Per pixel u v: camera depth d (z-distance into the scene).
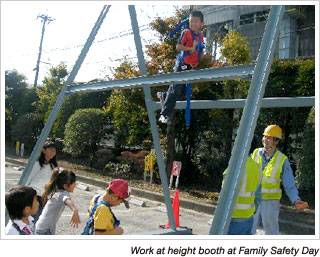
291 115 9.24
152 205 8.83
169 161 10.52
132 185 10.74
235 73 2.79
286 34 17.09
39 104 20.33
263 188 4.84
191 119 11.34
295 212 7.78
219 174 10.89
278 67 9.70
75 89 4.11
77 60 4.15
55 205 3.71
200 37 4.27
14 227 2.93
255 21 18.38
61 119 17.52
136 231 6.38
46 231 3.67
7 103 23.56
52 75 20.78
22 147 18.09
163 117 4.27
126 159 12.91
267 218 4.80
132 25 3.88
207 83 9.66
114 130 14.67
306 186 8.05
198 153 11.20
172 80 3.23
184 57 4.23
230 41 11.44
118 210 8.13
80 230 6.17
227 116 10.62
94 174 12.80
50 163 4.43
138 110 11.82
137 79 3.56
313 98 3.82
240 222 3.72
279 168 4.75
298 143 9.30
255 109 2.43
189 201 8.64
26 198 2.92
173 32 4.58
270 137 4.83
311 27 16.34
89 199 9.06
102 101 16.30
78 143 14.10
